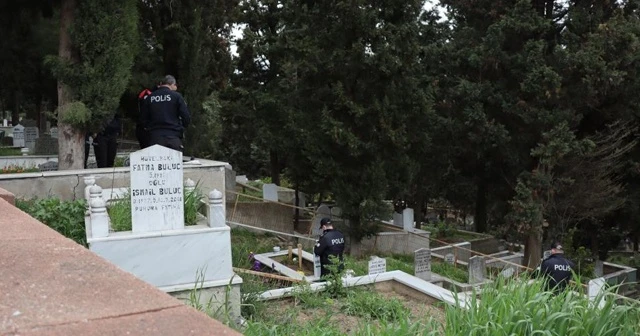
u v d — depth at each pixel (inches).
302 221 893.8
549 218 824.3
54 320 91.9
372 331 199.3
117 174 410.0
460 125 822.5
